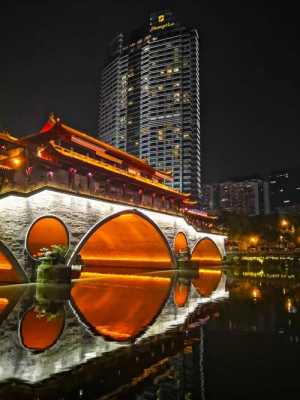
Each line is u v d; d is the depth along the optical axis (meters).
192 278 44.91
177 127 139.75
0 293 25.45
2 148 37.81
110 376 9.61
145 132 145.00
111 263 60.66
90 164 40.72
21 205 30.52
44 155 37.19
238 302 23.81
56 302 21.70
